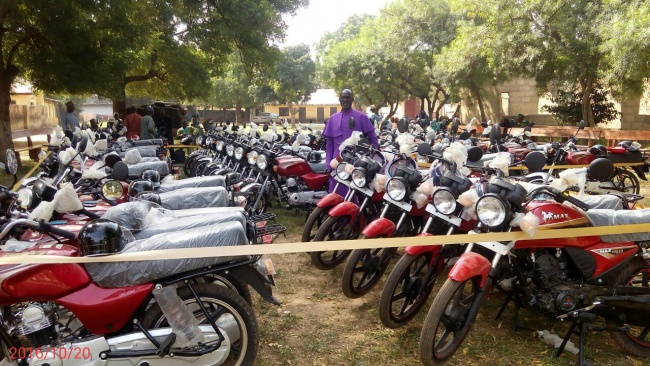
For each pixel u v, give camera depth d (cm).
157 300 311
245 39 1823
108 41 1314
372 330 440
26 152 1798
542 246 390
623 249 399
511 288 407
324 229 538
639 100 2233
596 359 393
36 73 1359
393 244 370
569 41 1750
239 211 435
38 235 360
